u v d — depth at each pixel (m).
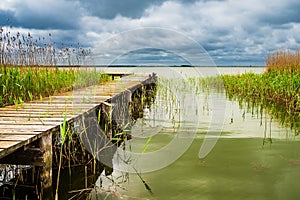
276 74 12.03
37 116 4.57
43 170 3.51
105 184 3.79
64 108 5.33
